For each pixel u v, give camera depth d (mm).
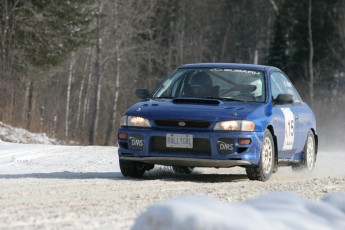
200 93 27219
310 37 148750
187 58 162375
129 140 25641
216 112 25188
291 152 28734
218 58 175875
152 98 27594
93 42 89750
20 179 24094
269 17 179750
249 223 8891
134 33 131750
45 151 40281
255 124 25156
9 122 71562
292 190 20719
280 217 9555
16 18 82812
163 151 25203
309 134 30703
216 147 24781
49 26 85250
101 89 141250
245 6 178125
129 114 25922
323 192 20234
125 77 140500
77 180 23844
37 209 15242
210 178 27172
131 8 127812
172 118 25156
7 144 45125
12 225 12898
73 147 43469
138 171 26594
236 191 20297
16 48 83812
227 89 27203
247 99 26844
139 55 139875
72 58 119562
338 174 31234
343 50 157000
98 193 19375
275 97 27797
